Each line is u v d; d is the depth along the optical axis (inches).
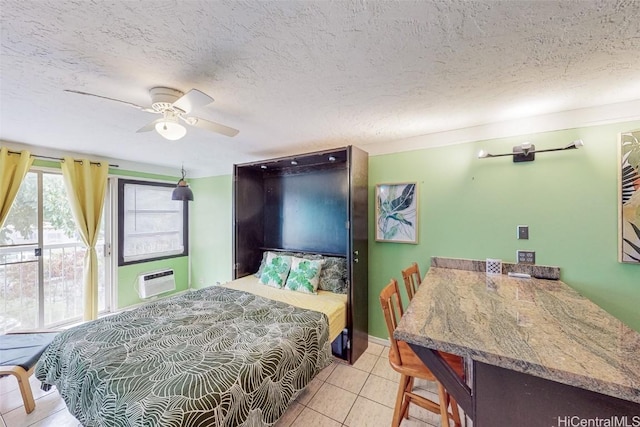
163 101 59.8
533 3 36.4
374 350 103.5
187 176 179.8
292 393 61.7
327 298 97.3
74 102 67.8
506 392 35.5
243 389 49.8
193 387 45.5
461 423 61.6
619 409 30.2
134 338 62.9
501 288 66.2
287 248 132.6
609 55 48.7
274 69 53.6
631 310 68.4
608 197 70.9
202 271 174.7
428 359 42.2
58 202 124.2
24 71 53.2
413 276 97.0
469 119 82.2
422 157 98.5
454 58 50.0
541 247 79.0
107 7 36.4
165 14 37.9
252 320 74.7
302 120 83.1
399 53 48.4
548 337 39.2
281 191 135.0
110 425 43.0
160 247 164.1
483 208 87.7
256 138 103.0
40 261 118.3
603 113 71.3
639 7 36.6
